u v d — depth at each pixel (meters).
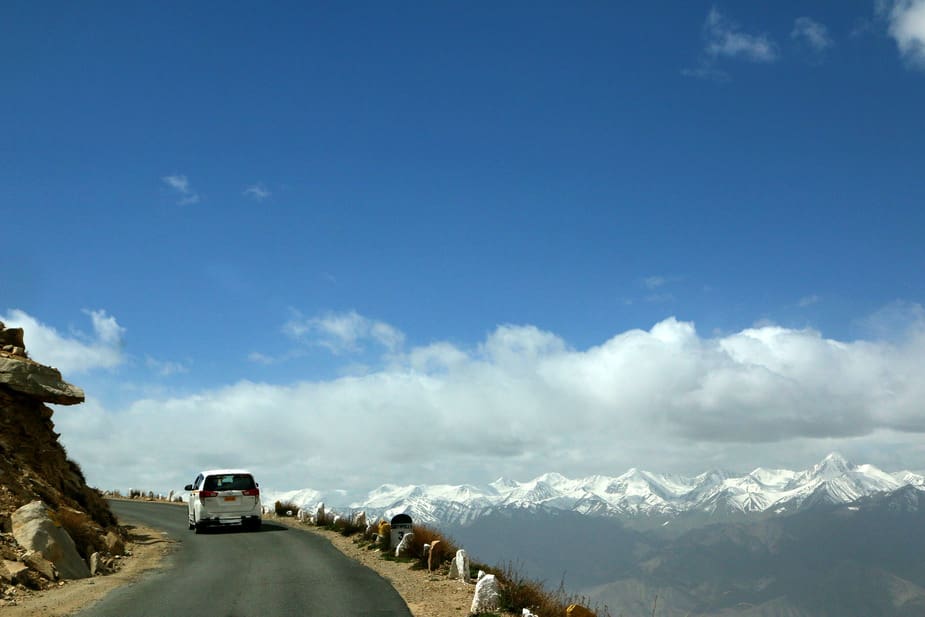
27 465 21.83
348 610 12.59
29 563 15.63
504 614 12.36
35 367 23.36
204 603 13.25
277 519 34.47
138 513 35.56
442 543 18.58
